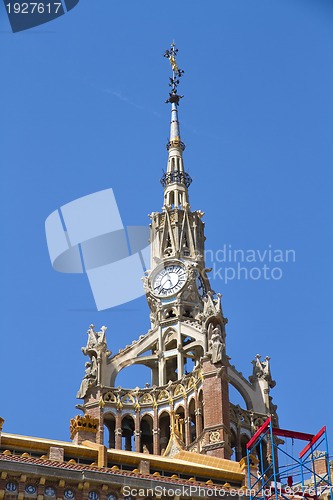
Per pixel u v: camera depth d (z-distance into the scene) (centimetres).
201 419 13038
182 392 13512
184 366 14162
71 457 8756
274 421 13600
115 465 8800
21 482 8112
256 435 9156
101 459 8719
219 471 9038
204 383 13038
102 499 8262
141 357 14150
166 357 14112
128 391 13725
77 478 8238
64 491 8194
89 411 13488
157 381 14112
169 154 16150
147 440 13612
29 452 8675
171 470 8919
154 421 13525
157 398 13675
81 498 8194
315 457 10056
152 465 8888
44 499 8112
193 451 12838
